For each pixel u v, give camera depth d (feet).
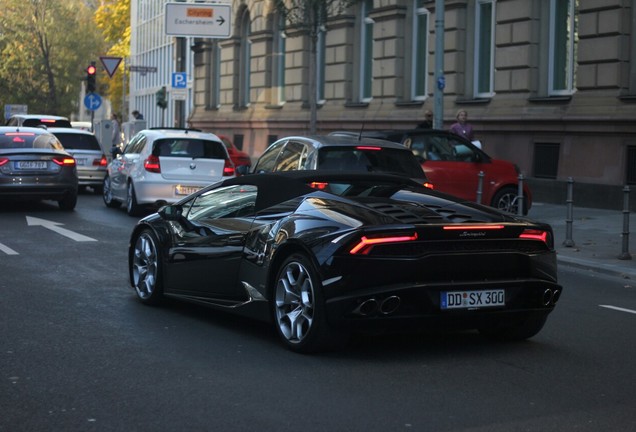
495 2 84.69
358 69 108.68
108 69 121.60
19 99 236.02
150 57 213.87
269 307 25.49
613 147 71.20
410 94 98.37
